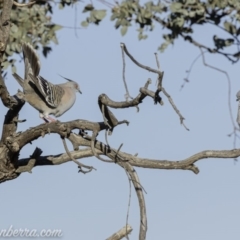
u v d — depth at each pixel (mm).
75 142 12422
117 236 11336
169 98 11188
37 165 12977
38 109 14352
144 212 12227
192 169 12727
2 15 12555
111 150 12516
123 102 11727
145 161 12609
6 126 12688
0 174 12703
